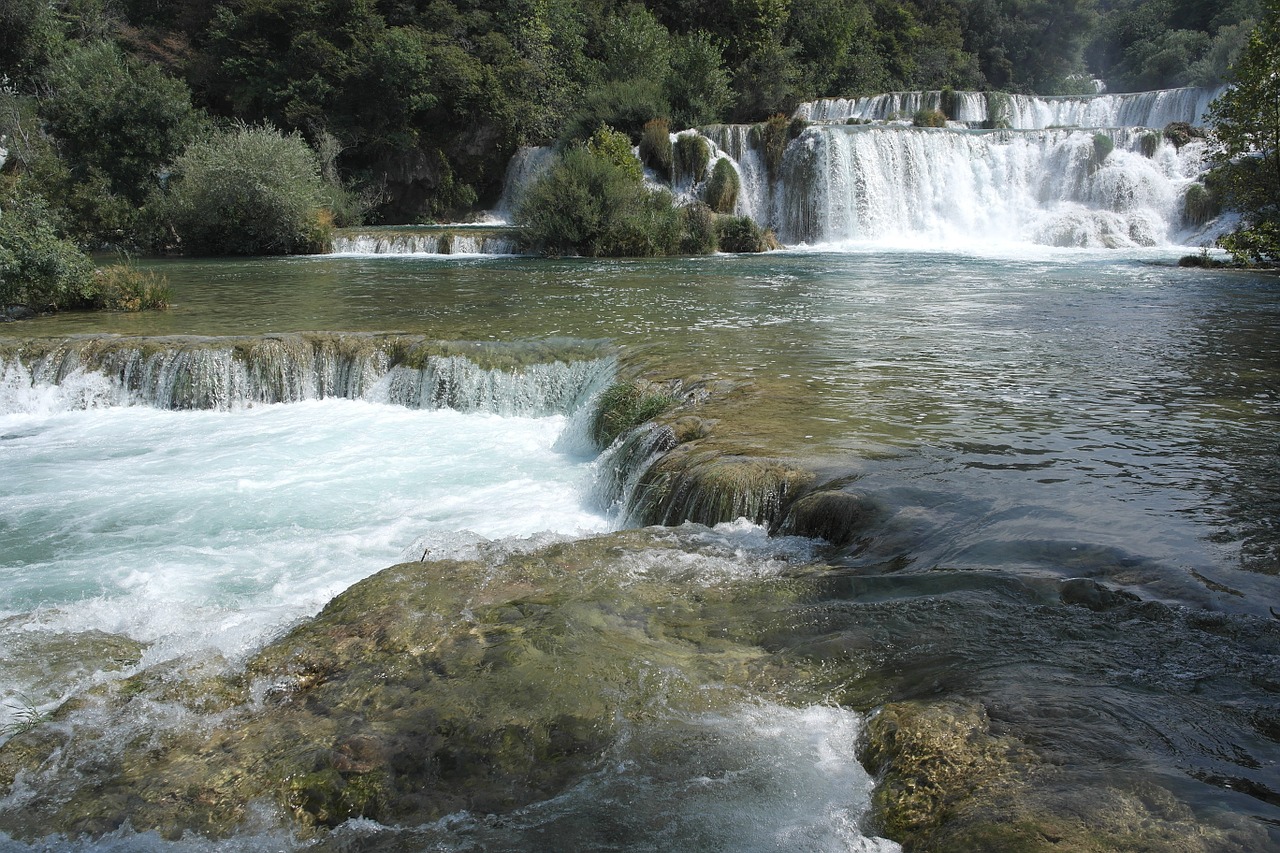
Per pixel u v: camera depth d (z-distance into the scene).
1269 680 4.27
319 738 4.21
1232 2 58.19
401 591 5.64
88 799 3.89
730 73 48.16
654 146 35.75
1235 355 12.11
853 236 34.06
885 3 60.19
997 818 3.30
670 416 9.30
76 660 5.58
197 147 32.62
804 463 7.50
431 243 31.80
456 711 4.35
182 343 13.45
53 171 33.34
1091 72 67.69
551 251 30.34
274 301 18.70
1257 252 23.78
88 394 13.13
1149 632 4.78
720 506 7.12
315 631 5.22
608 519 8.48
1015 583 5.38
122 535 8.25
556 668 4.68
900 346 13.01
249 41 43.00
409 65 40.47
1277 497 6.71
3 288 16.55
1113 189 31.55
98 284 17.58
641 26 45.69
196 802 3.83
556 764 3.98
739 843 3.47
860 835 3.46
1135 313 15.96
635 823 3.61
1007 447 8.00
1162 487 6.97
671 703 4.38
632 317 16.03
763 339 13.66
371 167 42.34
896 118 43.22
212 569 7.45
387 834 3.63
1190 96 40.06
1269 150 23.14
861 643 4.83
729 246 31.95
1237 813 3.25
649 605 5.45
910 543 6.06
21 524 8.54
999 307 16.97
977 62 63.03
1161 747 3.72
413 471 9.99
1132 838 3.14
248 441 11.27
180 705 4.56
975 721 3.95
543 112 44.00
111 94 35.62
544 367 12.48
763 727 4.18
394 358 13.27
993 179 33.31
